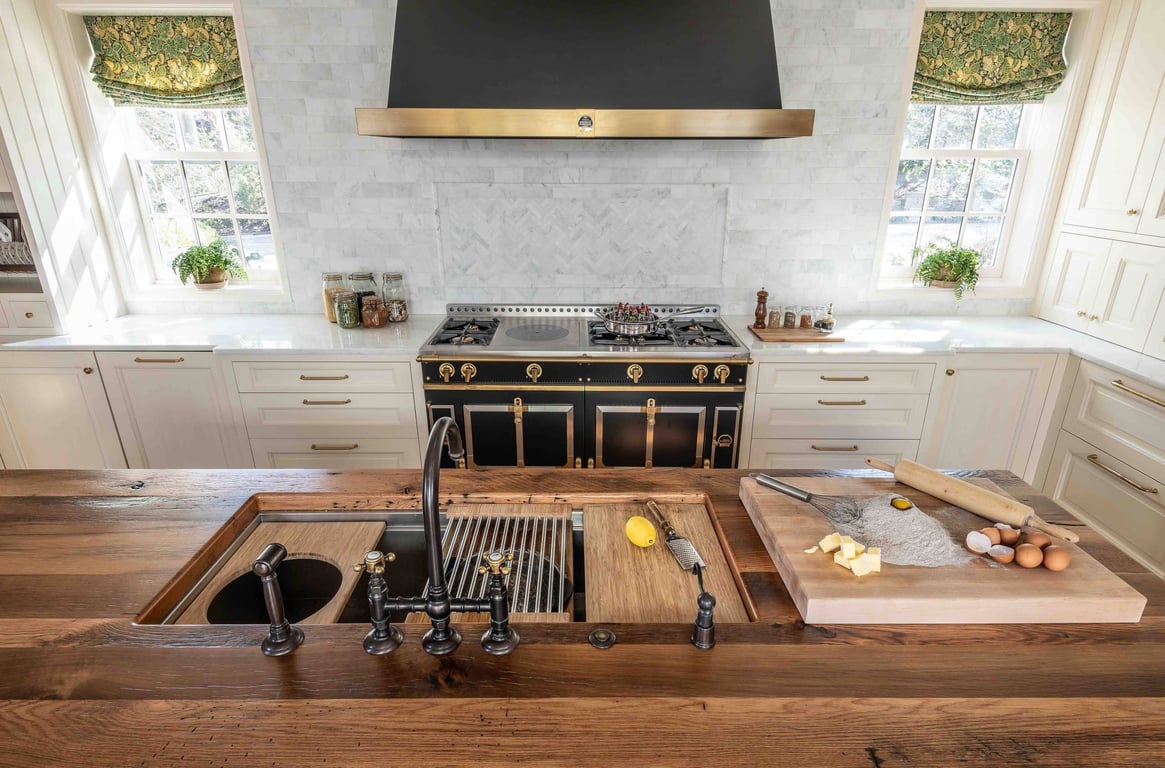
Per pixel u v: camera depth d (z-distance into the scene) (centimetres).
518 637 101
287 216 316
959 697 90
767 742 83
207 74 301
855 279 326
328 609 119
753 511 135
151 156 321
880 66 291
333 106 298
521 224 317
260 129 301
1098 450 260
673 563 127
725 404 279
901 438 291
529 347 275
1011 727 85
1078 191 295
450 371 272
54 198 290
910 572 111
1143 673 95
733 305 330
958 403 285
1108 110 276
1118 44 271
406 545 147
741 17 250
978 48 295
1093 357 258
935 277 323
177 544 128
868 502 130
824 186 309
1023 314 330
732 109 241
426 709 88
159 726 86
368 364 278
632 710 88
